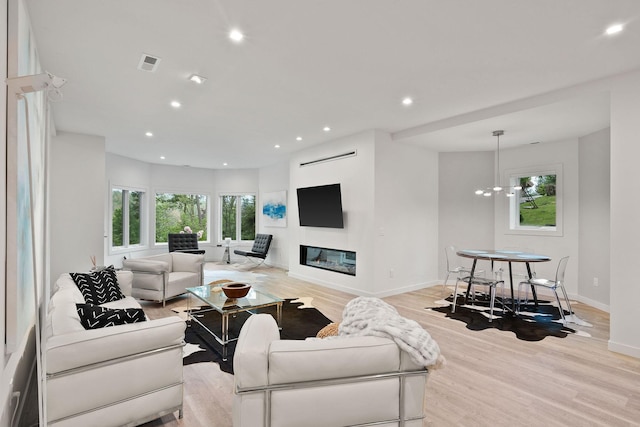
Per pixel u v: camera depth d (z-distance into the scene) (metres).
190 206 9.08
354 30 2.37
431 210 5.98
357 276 5.30
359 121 4.60
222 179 9.28
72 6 2.07
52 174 4.94
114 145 6.14
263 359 1.45
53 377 1.64
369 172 5.08
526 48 2.61
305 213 6.23
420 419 1.62
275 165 8.36
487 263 5.97
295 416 1.47
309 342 1.56
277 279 6.60
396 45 2.57
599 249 4.61
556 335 3.55
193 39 2.48
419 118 4.44
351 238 5.39
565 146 5.13
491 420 2.08
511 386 2.49
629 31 2.36
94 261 4.84
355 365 1.52
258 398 1.45
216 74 3.08
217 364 2.88
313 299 5.05
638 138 2.96
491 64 2.88
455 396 2.36
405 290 5.49
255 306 3.29
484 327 3.80
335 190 5.47
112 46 2.58
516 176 5.72
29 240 1.97
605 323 3.95
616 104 3.07
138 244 7.97
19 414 1.97
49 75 1.40
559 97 3.44
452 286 5.96
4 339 1.48
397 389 1.59
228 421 2.07
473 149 5.88
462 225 6.06
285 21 2.26
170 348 2.03
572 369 2.77
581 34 2.40
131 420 1.88
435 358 1.55
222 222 9.41
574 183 5.03
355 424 1.54
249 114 4.27
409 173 5.55
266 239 8.15
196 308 4.54
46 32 2.37
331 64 2.88
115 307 3.14
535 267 5.48
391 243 5.27
